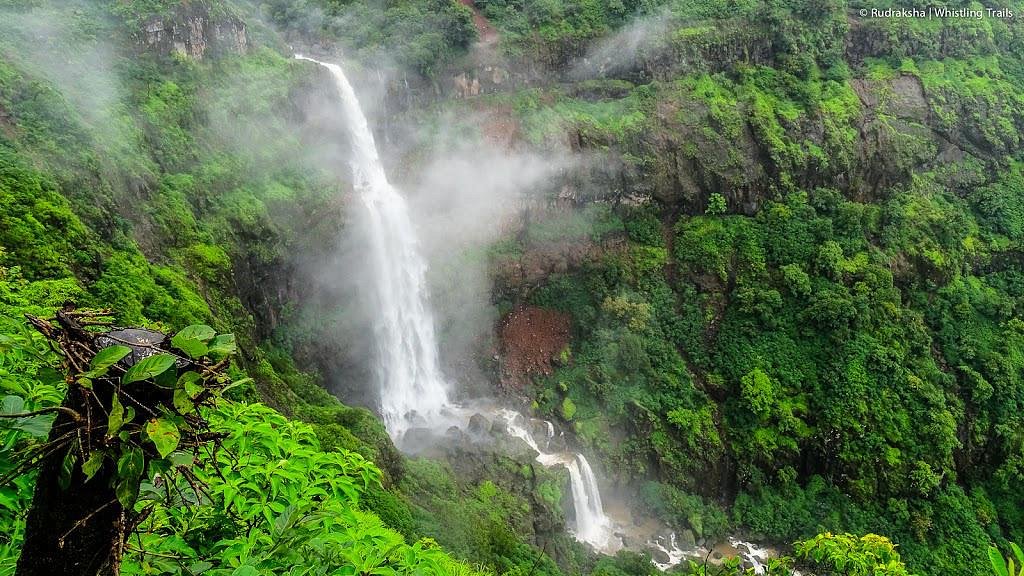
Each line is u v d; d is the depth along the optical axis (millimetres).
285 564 5328
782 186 46062
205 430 4473
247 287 28594
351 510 6488
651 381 40312
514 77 45969
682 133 45531
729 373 40969
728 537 36531
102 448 3533
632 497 37406
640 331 41625
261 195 30531
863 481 38000
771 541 36406
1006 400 40438
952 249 45656
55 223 18781
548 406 39531
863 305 40906
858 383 39562
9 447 4586
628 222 44969
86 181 21750
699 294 43750
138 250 21828
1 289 12094
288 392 25094
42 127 21812
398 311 37250
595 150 43594
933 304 44094
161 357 3500
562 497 32875
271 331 31016
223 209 28172
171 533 5766
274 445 6430
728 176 45281
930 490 37750
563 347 41875
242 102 32094
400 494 22250
